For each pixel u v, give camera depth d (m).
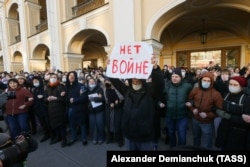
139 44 2.14
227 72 4.54
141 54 2.12
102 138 4.23
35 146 1.75
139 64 2.12
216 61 11.31
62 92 4.12
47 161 3.48
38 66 16.66
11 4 18.61
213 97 2.95
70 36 11.47
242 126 2.31
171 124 3.42
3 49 21.30
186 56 12.38
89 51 18.55
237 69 5.64
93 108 4.10
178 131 3.36
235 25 9.75
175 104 3.30
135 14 7.81
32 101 4.23
